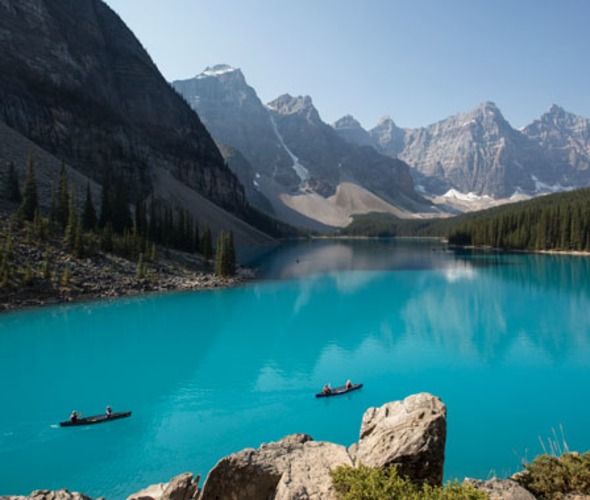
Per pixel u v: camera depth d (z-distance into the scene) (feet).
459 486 38.24
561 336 177.37
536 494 45.98
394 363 147.02
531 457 87.61
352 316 216.33
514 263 438.40
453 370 140.15
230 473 43.62
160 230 367.66
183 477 55.77
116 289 243.60
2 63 456.86
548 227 560.61
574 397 118.21
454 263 445.37
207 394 120.37
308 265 435.12
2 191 305.73
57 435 96.53
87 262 258.78
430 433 42.34
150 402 114.73
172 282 276.21
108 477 81.15
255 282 316.19
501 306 236.02
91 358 150.00
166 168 645.10
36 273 227.61
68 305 214.48
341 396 119.44
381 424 46.70
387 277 346.95
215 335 180.55
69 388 124.16
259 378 132.98
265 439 95.66
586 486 45.68
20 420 104.06
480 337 177.88
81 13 627.87
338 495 38.75
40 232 257.34
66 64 537.24
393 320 208.33
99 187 419.95
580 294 265.95
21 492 76.48
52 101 484.33
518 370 139.54
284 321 205.36
